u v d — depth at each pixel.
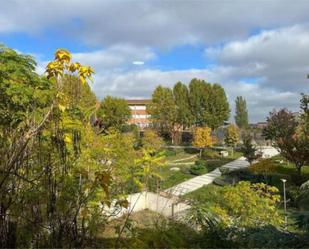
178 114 42.59
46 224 1.89
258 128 44.59
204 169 24.20
